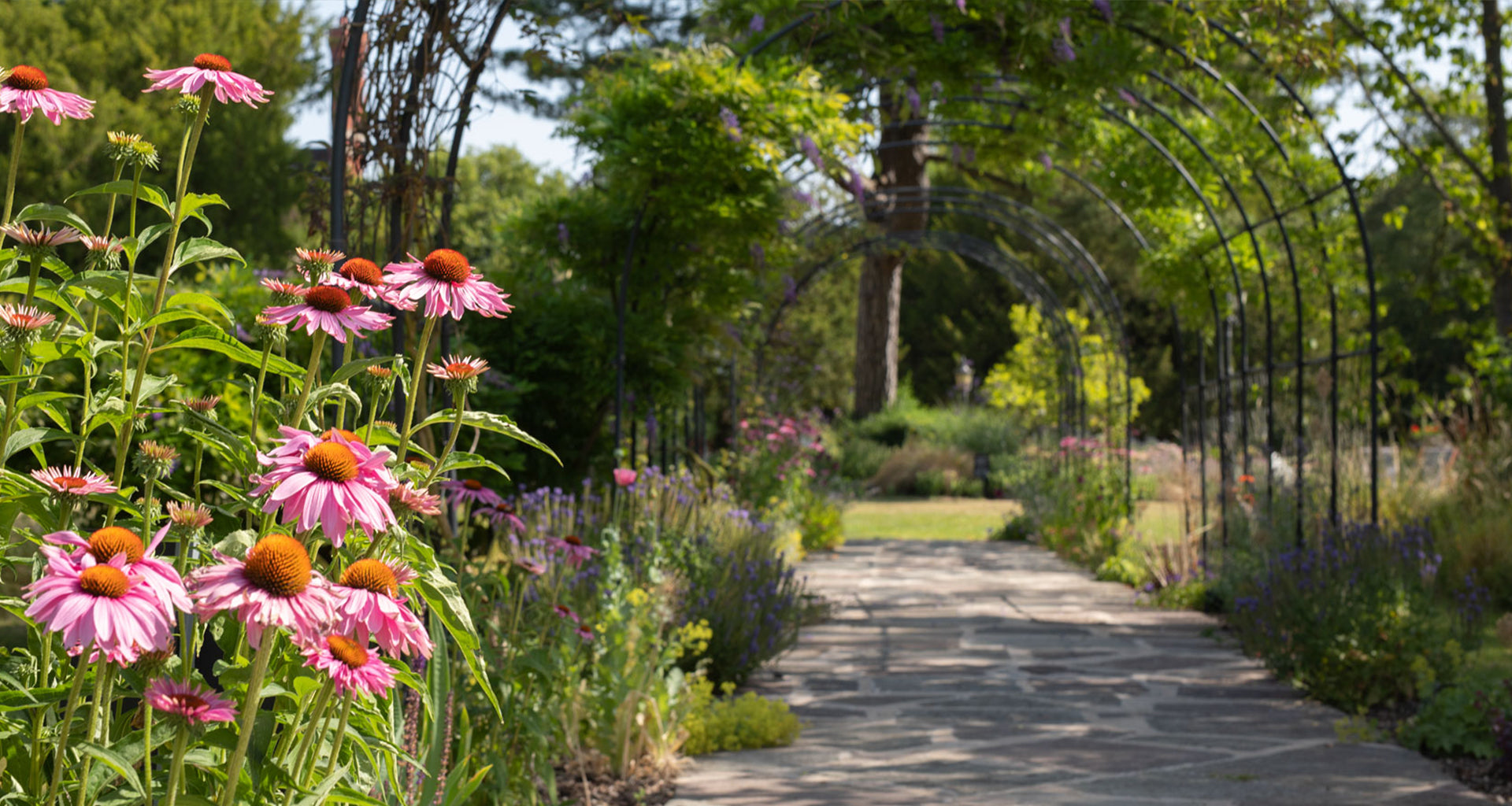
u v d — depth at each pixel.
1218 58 7.45
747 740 4.72
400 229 3.72
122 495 1.69
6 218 1.68
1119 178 9.34
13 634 3.12
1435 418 10.17
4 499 1.58
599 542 4.93
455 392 1.89
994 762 4.49
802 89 6.39
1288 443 9.30
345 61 3.40
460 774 2.52
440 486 3.03
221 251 1.77
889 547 13.22
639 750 4.24
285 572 1.32
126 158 1.70
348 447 1.50
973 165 9.96
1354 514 8.28
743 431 11.89
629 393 6.80
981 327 31.80
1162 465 19.14
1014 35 6.63
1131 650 6.99
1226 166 9.13
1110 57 6.62
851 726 5.12
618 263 7.15
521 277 7.18
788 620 6.37
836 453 20.05
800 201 7.46
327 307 1.71
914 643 7.21
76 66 16.70
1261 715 5.34
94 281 1.64
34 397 1.67
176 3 17.86
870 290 22.23
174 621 1.31
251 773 1.56
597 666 4.18
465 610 1.75
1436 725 4.62
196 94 1.74
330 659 1.44
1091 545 11.37
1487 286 9.55
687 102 6.21
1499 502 8.67
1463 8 8.45
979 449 21.09
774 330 12.88
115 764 1.38
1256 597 6.86
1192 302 9.84
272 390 4.61
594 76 5.23
